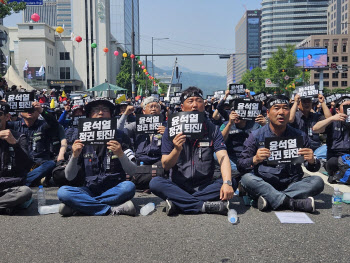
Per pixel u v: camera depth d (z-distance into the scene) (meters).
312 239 3.59
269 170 4.77
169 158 4.39
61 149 6.57
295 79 81.94
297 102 7.68
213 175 4.76
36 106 6.30
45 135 6.54
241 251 3.32
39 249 3.44
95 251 3.37
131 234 3.81
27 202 4.90
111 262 3.13
